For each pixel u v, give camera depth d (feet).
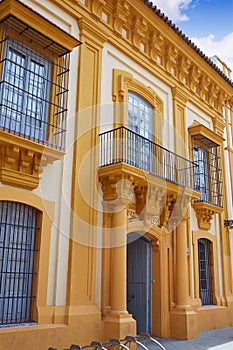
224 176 45.70
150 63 36.22
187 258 36.45
